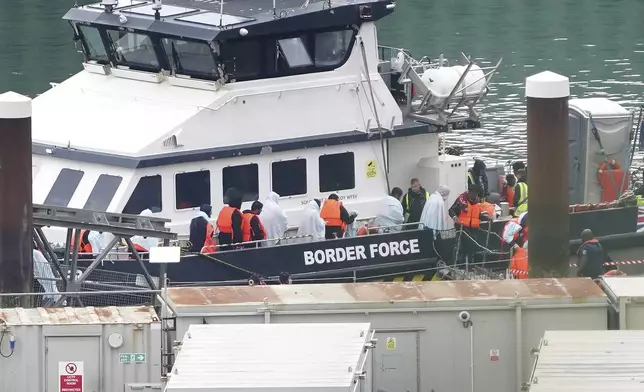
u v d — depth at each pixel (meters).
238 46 116.06
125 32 120.38
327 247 115.94
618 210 126.19
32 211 104.44
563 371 79.44
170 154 114.06
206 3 123.19
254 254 113.25
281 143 117.75
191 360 80.31
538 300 91.00
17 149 103.44
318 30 118.31
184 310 89.62
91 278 110.44
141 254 111.69
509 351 91.25
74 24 122.94
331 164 120.44
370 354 83.06
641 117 145.50
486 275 119.12
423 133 124.56
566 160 111.06
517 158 163.88
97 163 114.50
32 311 91.00
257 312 90.12
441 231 120.25
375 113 121.38
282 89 117.88
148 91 119.31
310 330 83.88
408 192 123.25
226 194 116.00
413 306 90.69
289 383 77.62
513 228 120.31
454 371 91.25
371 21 120.56
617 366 79.94
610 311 91.31
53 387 88.94
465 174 128.50
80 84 123.19
